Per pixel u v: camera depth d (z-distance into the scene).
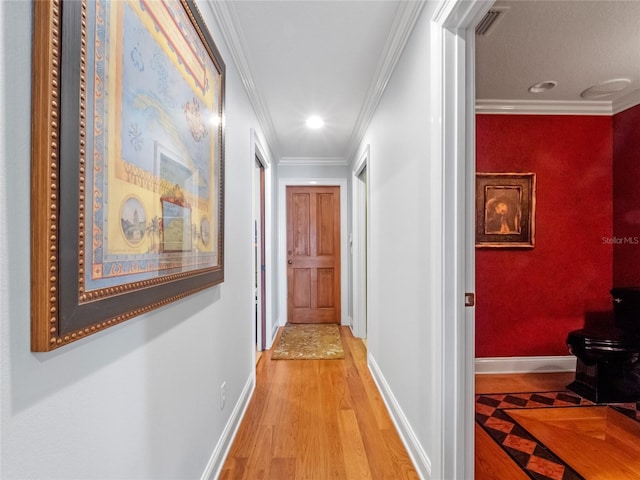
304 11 1.54
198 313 1.27
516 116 2.61
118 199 0.70
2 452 0.47
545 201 2.63
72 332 0.56
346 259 4.23
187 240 1.08
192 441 1.21
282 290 4.19
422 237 1.45
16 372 0.49
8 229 0.48
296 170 4.21
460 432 1.22
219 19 1.51
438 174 1.23
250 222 2.29
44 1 0.51
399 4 1.49
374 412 2.03
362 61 1.97
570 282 2.65
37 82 0.51
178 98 1.01
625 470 1.51
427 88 1.38
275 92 2.36
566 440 1.75
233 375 1.80
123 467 0.77
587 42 1.82
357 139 3.30
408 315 1.67
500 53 1.93
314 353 3.14
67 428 0.59
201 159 1.21
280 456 1.59
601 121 2.63
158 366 0.95
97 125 0.63
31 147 0.51
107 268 0.66
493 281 2.64
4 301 0.47
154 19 0.86
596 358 2.20
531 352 2.67
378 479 1.44
